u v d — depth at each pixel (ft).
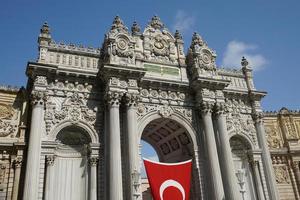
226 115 138.31
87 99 116.98
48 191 98.84
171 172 116.06
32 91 107.34
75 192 106.63
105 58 121.39
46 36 118.52
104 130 113.50
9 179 103.91
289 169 148.25
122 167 108.88
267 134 154.81
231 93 141.59
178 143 137.80
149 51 134.51
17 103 115.75
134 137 110.52
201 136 128.57
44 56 115.44
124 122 114.73
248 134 139.44
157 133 142.31
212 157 119.65
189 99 133.28
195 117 131.54
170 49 139.44
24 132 110.01
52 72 112.27
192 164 125.80
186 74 136.15
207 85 131.34
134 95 116.06
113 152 104.88
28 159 98.37
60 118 110.32
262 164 136.26
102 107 117.91
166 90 130.41
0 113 112.16
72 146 113.09
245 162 138.10
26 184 94.89
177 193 113.60
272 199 128.77
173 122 129.59
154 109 125.18
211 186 116.57
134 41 126.62
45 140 104.88
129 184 103.24
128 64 120.57
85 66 121.60
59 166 108.27
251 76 150.51
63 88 114.73
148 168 113.50
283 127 157.58
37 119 104.42
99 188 106.22
